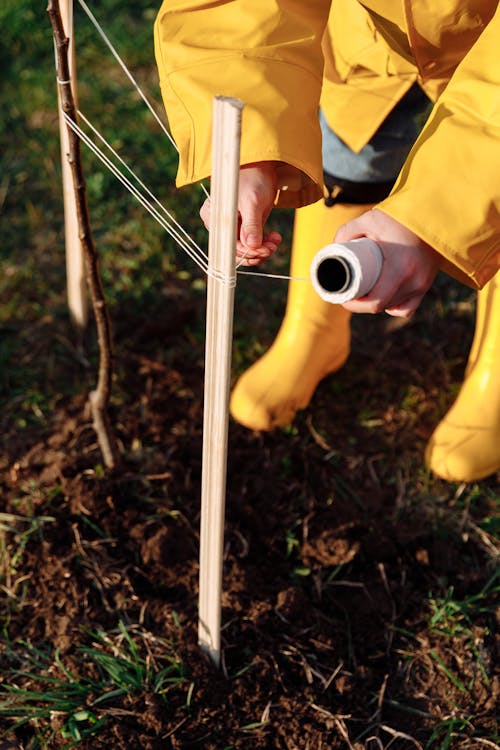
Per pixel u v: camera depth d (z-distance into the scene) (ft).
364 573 6.66
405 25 5.07
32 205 9.95
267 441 7.57
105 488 6.94
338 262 3.82
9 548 6.72
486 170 4.10
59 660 6.05
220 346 4.49
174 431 7.67
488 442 7.16
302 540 6.84
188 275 9.21
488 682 6.03
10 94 11.42
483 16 4.97
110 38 12.29
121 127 10.94
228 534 6.82
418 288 4.16
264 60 4.71
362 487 7.29
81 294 8.18
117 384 8.02
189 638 6.15
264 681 5.96
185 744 5.65
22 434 7.66
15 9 12.42
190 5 4.86
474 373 7.29
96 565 6.59
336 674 6.03
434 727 5.83
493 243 4.15
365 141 6.20
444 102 4.37
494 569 6.72
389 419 7.88
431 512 7.11
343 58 5.97
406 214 4.03
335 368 8.07
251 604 6.39
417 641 6.28
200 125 4.59
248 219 4.59
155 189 10.16
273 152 4.45
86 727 5.73
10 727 5.71
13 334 8.58
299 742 5.69
